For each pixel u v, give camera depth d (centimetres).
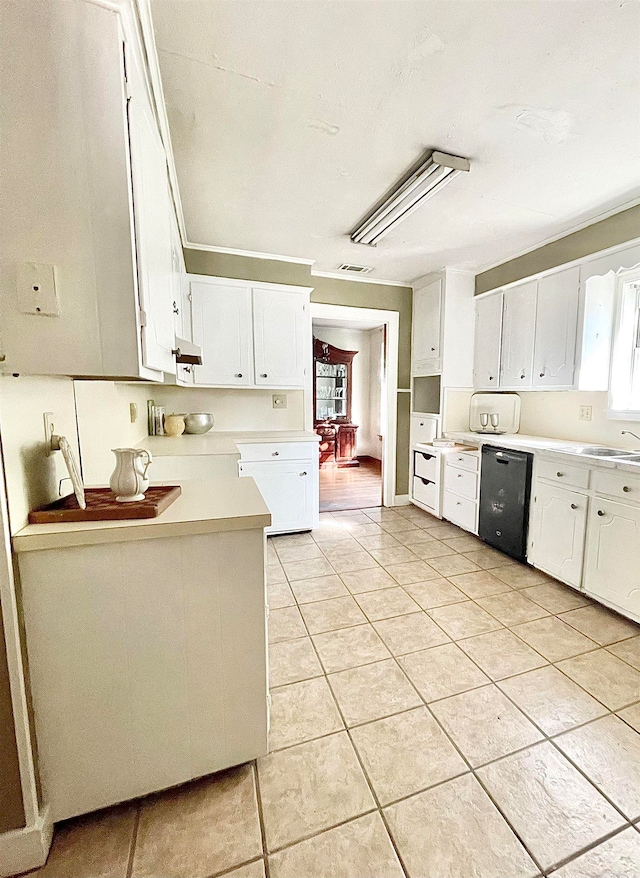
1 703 92
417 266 349
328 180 205
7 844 94
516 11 114
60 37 83
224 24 117
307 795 114
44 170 86
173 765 113
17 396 97
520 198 225
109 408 181
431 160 183
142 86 110
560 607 217
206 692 113
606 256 242
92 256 90
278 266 326
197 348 205
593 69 135
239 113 155
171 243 178
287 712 144
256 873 95
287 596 230
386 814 109
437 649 181
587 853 99
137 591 103
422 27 119
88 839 103
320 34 121
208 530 105
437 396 379
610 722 140
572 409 294
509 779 119
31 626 96
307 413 364
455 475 343
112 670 104
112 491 117
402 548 304
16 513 96
